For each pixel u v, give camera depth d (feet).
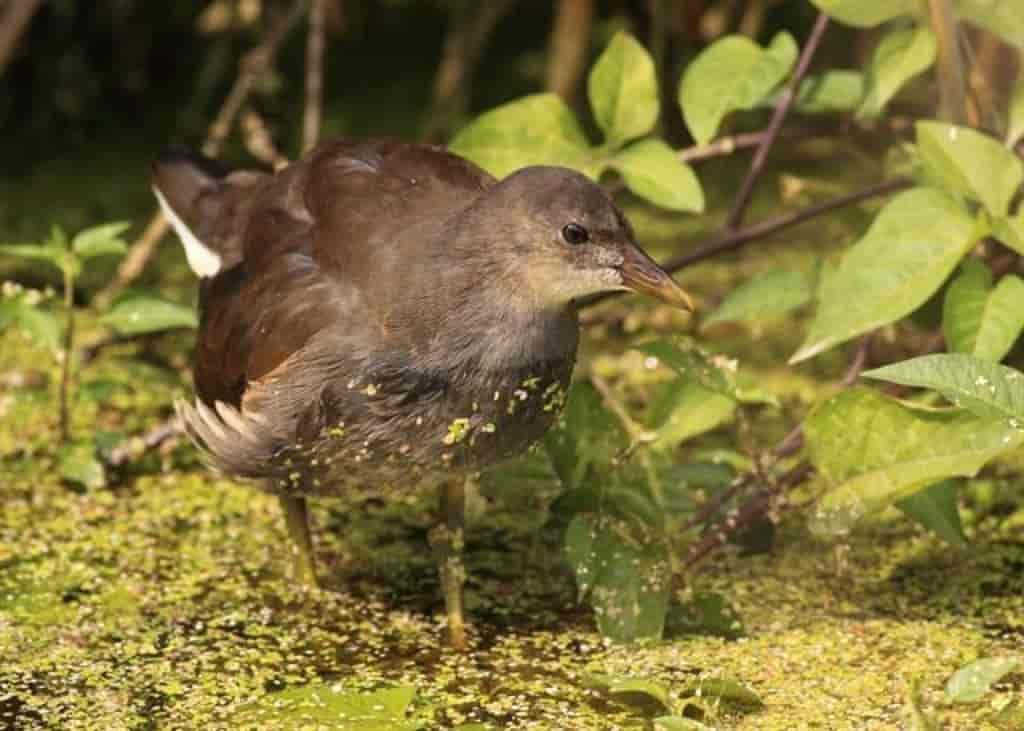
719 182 50.14
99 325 42.96
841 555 32.24
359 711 27.63
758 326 42.88
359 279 28.78
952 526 30.12
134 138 53.42
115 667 29.53
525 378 28.66
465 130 33.09
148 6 54.08
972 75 33.76
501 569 33.45
